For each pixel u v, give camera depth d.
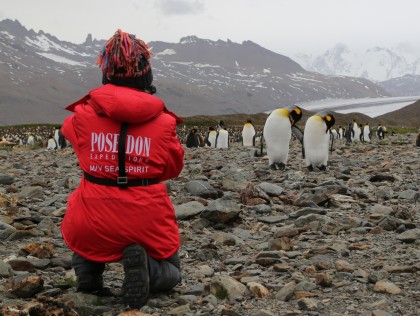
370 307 2.75
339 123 93.62
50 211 5.39
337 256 3.74
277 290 3.03
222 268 3.56
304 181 7.43
